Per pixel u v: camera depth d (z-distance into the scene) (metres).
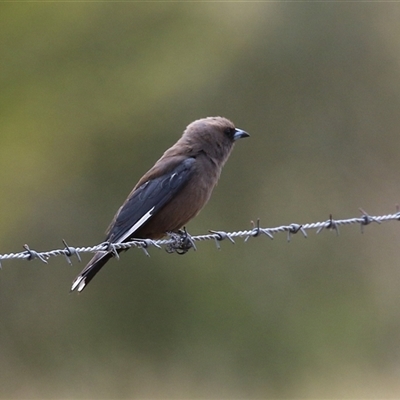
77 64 18.44
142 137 18.31
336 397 15.23
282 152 18.75
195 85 18.52
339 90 18.98
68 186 18.19
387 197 18.55
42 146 18.19
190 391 15.91
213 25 18.81
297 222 18.39
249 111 18.72
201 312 17.25
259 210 18.48
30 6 18.31
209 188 9.07
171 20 18.62
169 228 8.83
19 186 18.02
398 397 14.75
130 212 8.68
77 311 17.19
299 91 18.94
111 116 18.33
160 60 18.52
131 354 16.91
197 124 9.26
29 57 18.36
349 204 18.52
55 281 17.50
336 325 16.95
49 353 16.77
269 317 17.14
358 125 18.95
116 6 18.52
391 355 16.50
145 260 17.34
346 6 19.05
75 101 18.36
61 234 17.98
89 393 15.66
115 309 17.25
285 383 16.20
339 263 17.64
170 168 8.84
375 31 19.09
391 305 17.09
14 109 18.20
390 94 18.95
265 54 18.91
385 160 18.78
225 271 17.53
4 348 16.80
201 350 16.84
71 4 18.41
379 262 17.53
